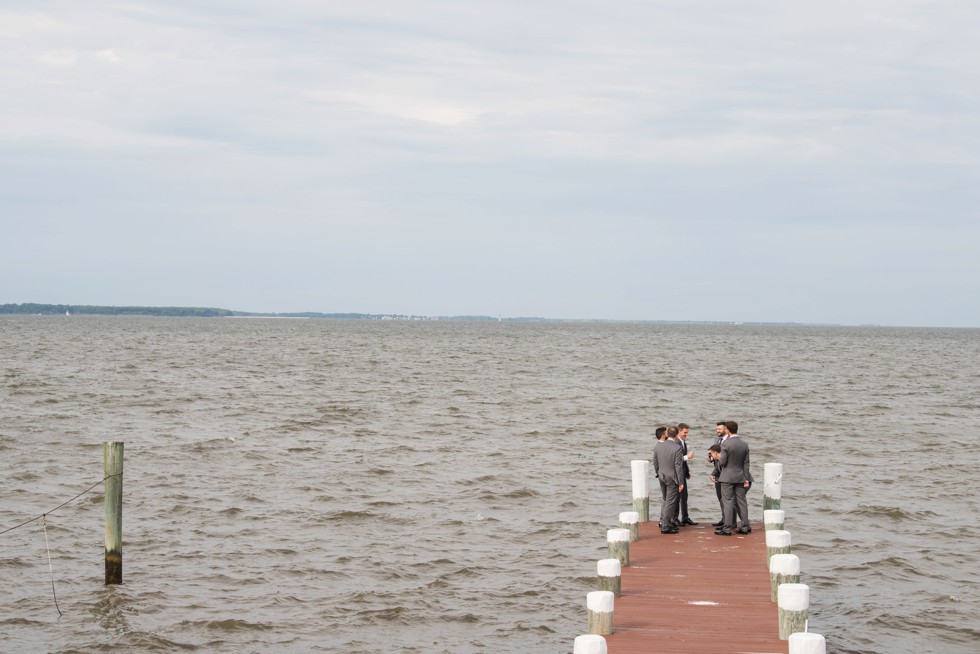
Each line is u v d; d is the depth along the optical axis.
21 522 26.19
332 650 17.58
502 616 19.36
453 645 17.86
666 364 102.38
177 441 40.25
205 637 18.09
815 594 20.92
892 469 36.06
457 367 92.81
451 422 48.59
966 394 68.50
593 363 102.62
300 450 38.47
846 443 42.84
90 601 19.77
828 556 23.80
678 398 63.06
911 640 18.28
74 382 66.12
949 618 19.41
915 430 47.53
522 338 196.00
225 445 39.38
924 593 20.94
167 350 115.25
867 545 24.77
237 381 70.75
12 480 31.55
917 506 29.42
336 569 22.22
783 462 37.69
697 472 35.78
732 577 18.23
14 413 48.44
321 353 116.00
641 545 20.77
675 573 18.50
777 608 16.22
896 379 83.12
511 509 28.66
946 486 32.69
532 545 24.64
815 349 153.00
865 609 19.86
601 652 12.85
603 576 16.94
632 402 60.03
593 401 60.31
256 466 34.94
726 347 156.25
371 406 55.00
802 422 50.62
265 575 21.67
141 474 32.84
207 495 29.64
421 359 106.44
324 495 29.95
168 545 23.92
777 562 16.55
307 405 54.69
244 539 24.67
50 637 17.94
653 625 15.55
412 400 59.09
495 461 36.88
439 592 20.70
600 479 33.53
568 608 19.84
